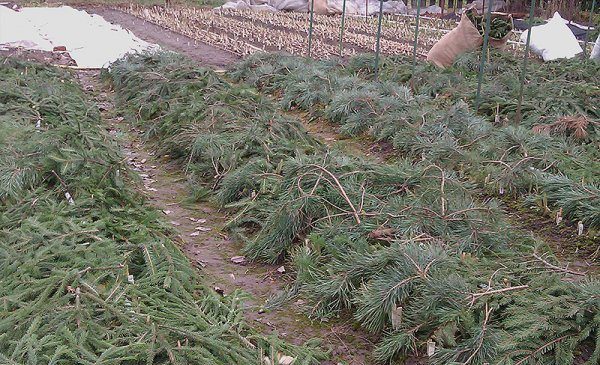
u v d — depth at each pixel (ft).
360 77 34.32
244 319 12.32
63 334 9.71
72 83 31.68
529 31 24.45
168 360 9.61
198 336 10.07
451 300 11.30
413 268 12.04
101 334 9.99
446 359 10.63
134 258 13.12
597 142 22.86
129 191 17.01
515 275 12.34
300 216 15.37
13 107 22.41
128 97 29.76
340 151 20.65
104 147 19.24
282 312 13.17
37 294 11.02
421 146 21.91
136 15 67.41
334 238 14.25
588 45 47.34
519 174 19.11
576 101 26.68
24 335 9.57
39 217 13.84
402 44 51.72
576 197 17.06
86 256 12.33
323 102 29.50
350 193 15.72
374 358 11.60
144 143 24.73
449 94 29.22
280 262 15.40
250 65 36.52
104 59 42.09
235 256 15.79
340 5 77.51
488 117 27.09
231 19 66.28
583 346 10.89
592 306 10.70
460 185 16.14
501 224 14.78
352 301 12.66
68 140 18.48
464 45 36.32
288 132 21.90
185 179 20.98
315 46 49.52
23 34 44.96
